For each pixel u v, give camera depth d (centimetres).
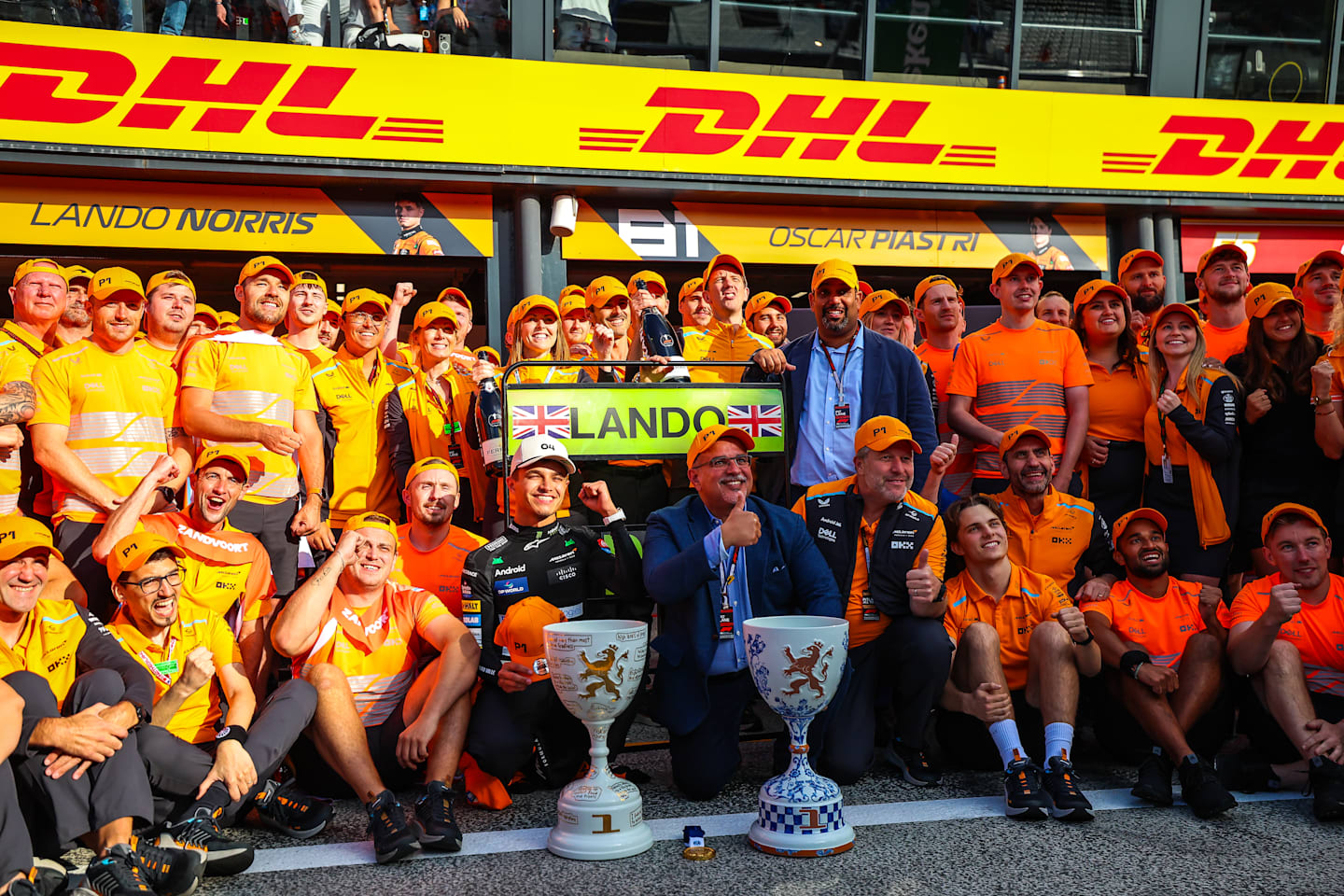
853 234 763
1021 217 791
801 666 294
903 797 346
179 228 655
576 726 354
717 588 343
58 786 271
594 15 726
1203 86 827
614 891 265
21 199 630
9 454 397
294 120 651
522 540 362
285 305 476
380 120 664
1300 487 449
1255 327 461
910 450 376
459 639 337
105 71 622
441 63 672
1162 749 342
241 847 281
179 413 443
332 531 511
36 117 614
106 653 308
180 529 372
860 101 736
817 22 775
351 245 682
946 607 367
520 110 686
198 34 653
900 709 364
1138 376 492
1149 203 786
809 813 293
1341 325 470
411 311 771
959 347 509
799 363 448
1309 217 830
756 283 820
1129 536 374
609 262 732
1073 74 817
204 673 306
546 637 305
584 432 403
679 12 747
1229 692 362
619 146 703
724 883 271
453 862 290
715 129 716
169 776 295
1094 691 379
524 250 702
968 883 269
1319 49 846
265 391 447
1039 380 485
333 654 338
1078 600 387
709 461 355
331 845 306
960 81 801
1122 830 310
